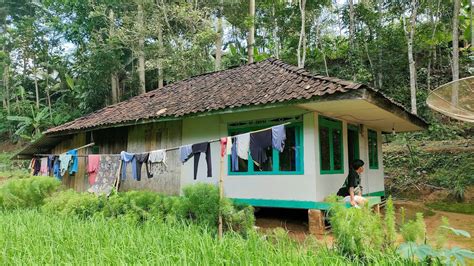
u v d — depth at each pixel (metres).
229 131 8.48
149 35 21.06
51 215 7.05
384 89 19.34
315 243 4.38
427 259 3.46
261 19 19.98
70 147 12.63
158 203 6.50
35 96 31.25
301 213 8.68
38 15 29.22
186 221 5.88
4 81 30.47
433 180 12.70
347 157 8.70
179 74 19.17
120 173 8.02
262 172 7.84
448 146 14.94
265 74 9.05
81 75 24.56
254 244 4.12
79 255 4.14
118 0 22.98
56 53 29.38
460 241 6.21
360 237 3.96
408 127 10.77
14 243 4.73
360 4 20.03
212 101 8.30
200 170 8.91
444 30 18.03
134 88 23.00
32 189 8.82
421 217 3.98
